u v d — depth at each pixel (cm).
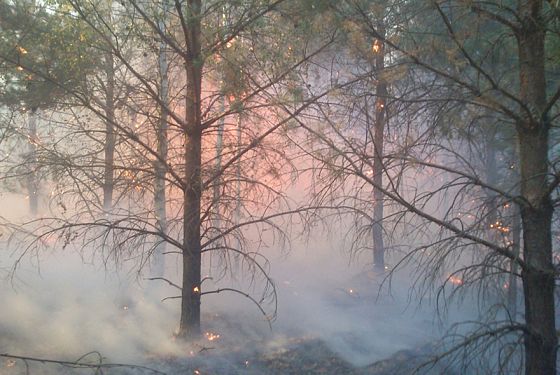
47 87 877
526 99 646
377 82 691
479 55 739
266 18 848
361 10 645
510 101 717
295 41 839
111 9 972
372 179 706
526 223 641
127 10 893
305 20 757
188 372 852
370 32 653
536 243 632
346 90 719
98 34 902
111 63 984
